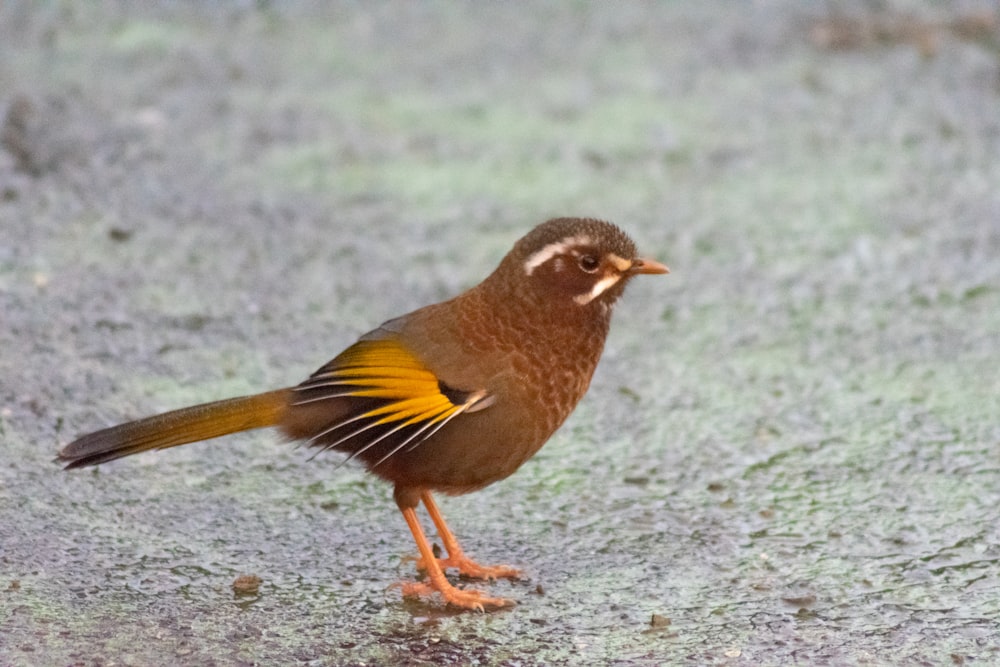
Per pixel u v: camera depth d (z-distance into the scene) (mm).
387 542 9727
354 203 15938
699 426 11414
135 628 8398
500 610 8852
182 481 10336
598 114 18750
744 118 18609
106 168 16250
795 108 18938
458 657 8250
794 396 11914
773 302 13789
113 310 12898
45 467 10273
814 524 9930
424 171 16906
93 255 14070
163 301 13219
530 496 10375
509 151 17531
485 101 19125
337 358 8914
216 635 8375
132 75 19500
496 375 8703
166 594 8836
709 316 13523
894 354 12680
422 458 8812
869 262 14648
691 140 17922
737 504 10227
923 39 21266
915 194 16344
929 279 14242
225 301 13352
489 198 16203
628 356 12703
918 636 8500
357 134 17875
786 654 8312
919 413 11570
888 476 10586
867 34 21531
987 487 10391
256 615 8656
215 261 14203
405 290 13875
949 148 17656
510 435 8812
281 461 10734
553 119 18562
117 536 9516
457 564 9320
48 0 22672
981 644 8406
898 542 9656
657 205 16062
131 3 22891
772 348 12852
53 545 9297
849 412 11617
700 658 8273
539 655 8297
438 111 18734
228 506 10047
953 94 19359
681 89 19609
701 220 15672
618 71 20266
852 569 9320
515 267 8852
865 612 8797
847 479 10555
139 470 10430
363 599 8945
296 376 11977
